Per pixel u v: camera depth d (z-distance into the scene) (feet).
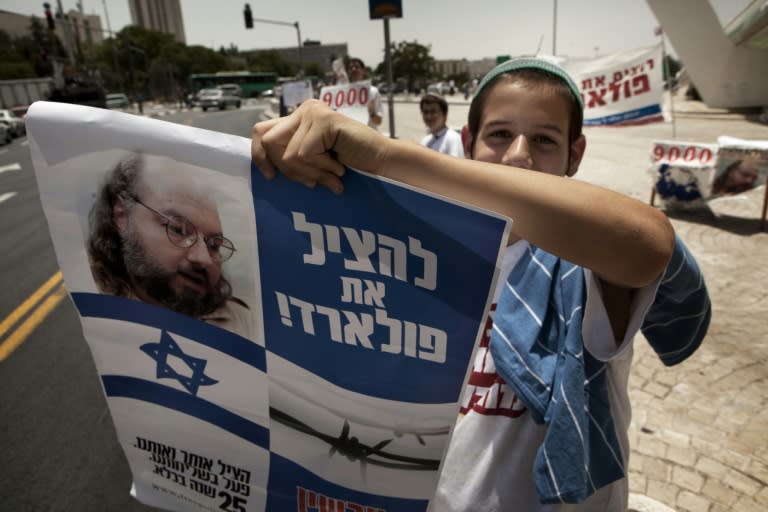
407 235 2.28
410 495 2.75
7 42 239.09
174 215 2.59
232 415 2.94
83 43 276.82
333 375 2.65
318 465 2.86
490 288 2.25
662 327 3.03
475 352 2.37
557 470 2.50
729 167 22.13
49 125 2.60
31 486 8.57
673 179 23.73
